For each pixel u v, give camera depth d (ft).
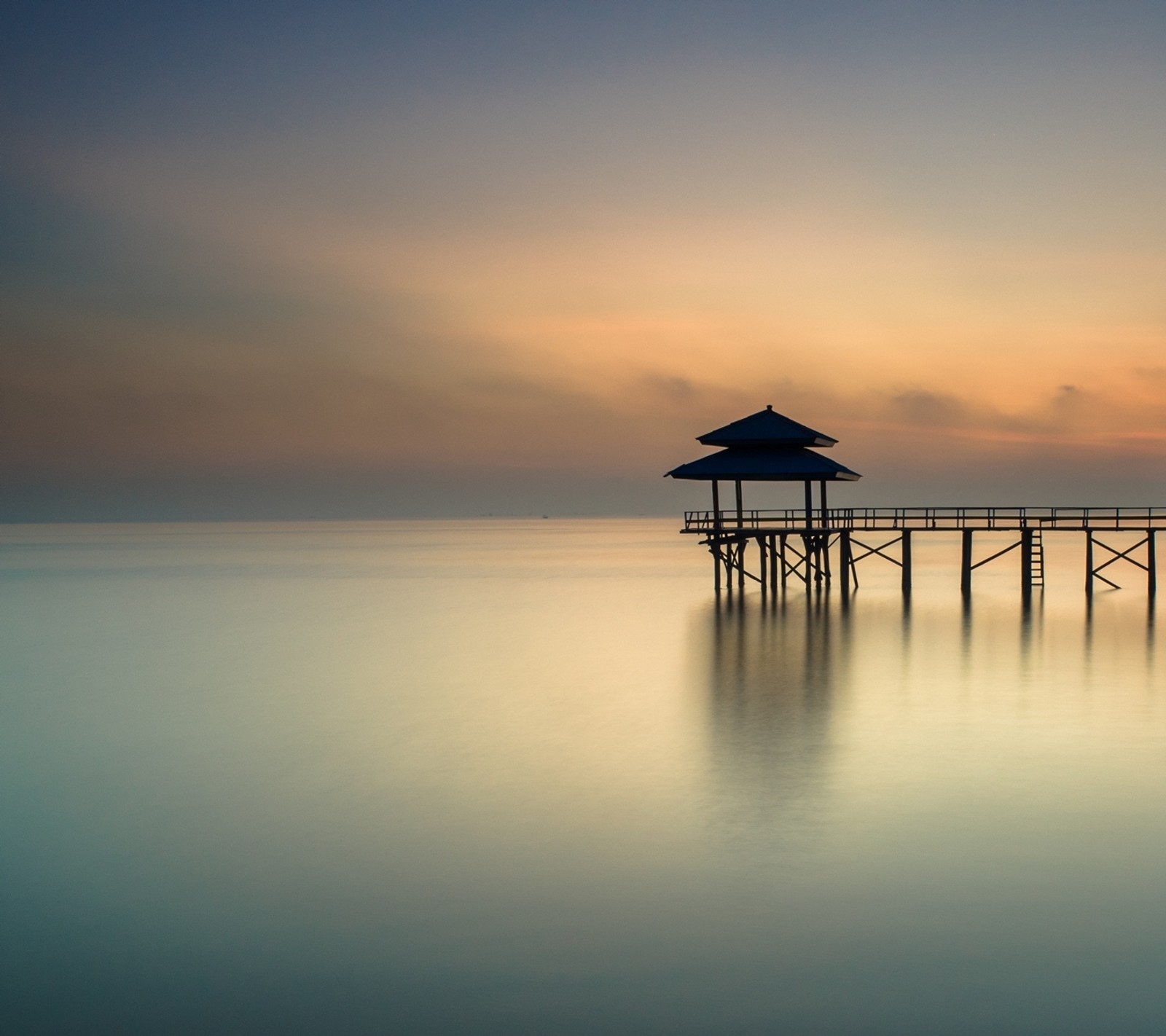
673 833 39.09
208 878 35.14
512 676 74.90
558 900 32.96
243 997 27.30
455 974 28.37
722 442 114.52
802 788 44.70
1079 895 33.12
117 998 27.25
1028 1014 26.20
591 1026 25.82
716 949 29.66
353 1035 25.55
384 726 58.44
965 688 67.46
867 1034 25.41
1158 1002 26.73
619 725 57.62
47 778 48.14
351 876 35.12
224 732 57.47
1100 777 46.32
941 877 34.60
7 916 32.30
